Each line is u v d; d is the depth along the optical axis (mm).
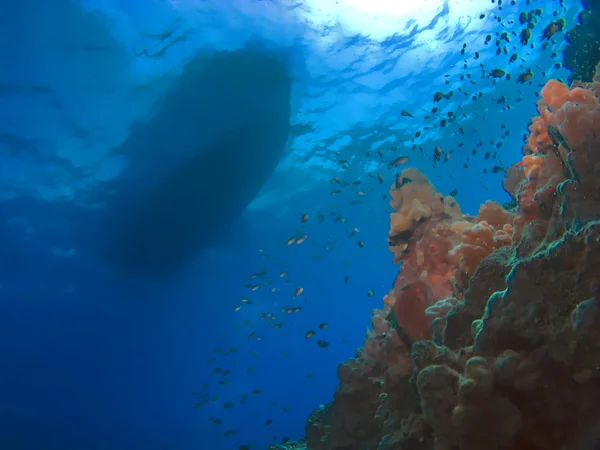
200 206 22328
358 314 62000
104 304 29500
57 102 14625
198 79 15391
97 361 35938
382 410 3658
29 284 24906
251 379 55469
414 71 17266
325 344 9469
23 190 18125
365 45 15438
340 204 28047
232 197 22578
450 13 14602
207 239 25719
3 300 25781
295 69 16047
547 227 2502
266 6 13258
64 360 34188
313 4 13484
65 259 23641
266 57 15234
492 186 34469
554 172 2723
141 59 14016
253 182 22109
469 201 37969
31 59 12992
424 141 23234
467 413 2004
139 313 32250
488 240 3410
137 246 23922
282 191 24516
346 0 13477
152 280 28016
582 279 1900
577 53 8336
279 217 27406
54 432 36594
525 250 2498
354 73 16781
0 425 34250
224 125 17703
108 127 16266
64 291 26562
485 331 2156
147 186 20000
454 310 2682
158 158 18500
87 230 21828
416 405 2848
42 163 17016
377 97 18375
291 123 18922
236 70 15500
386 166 24344
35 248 22062
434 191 5004
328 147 21344
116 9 12273
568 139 2389
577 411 1841
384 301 4914
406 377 3113
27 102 14297
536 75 19859
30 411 35719
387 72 17000
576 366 1831
